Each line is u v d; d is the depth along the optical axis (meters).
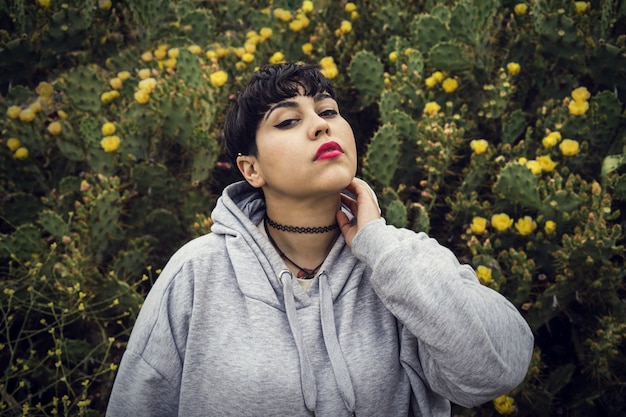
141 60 3.20
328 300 1.23
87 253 2.54
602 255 2.18
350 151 1.20
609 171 2.37
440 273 1.14
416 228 2.39
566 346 2.42
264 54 3.15
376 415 1.21
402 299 1.14
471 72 2.72
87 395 2.49
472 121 2.69
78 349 2.42
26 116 2.80
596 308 2.30
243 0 3.57
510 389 1.21
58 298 2.51
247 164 1.28
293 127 1.19
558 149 2.52
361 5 3.16
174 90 2.75
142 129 2.75
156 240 2.67
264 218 1.33
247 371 1.16
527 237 2.35
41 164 2.95
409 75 2.70
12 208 2.73
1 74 3.18
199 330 1.20
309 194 1.19
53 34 3.12
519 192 2.29
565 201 2.26
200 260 1.23
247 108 1.21
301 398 1.17
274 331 1.20
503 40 2.96
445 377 1.19
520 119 2.56
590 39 2.61
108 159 2.73
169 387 1.24
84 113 2.97
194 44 3.22
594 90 2.79
